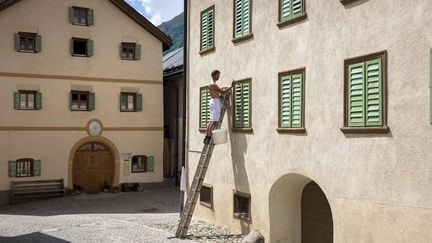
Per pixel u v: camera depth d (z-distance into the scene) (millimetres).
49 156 24016
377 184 8867
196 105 15914
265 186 12156
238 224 13305
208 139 13438
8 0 23047
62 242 12438
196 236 13109
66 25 24562
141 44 26234
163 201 22531
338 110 9812
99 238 12898
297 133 11016
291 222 12328
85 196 24156
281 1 11688
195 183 13234
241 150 13203
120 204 21875
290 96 11281
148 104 26312
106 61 25391
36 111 23781
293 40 11234
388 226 8625
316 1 10492
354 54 9430
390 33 8656
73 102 24812
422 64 8039
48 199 23641
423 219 7992
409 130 8250
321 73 10312
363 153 9188
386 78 8695
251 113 12789
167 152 27484
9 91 23266
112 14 25578
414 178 8156
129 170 25797
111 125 25422
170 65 28828
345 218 9594
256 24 12672
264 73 12297
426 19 7984
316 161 10406
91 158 25266
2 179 23000
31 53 23797
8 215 19406
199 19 15766
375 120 8914
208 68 15125
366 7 9180
